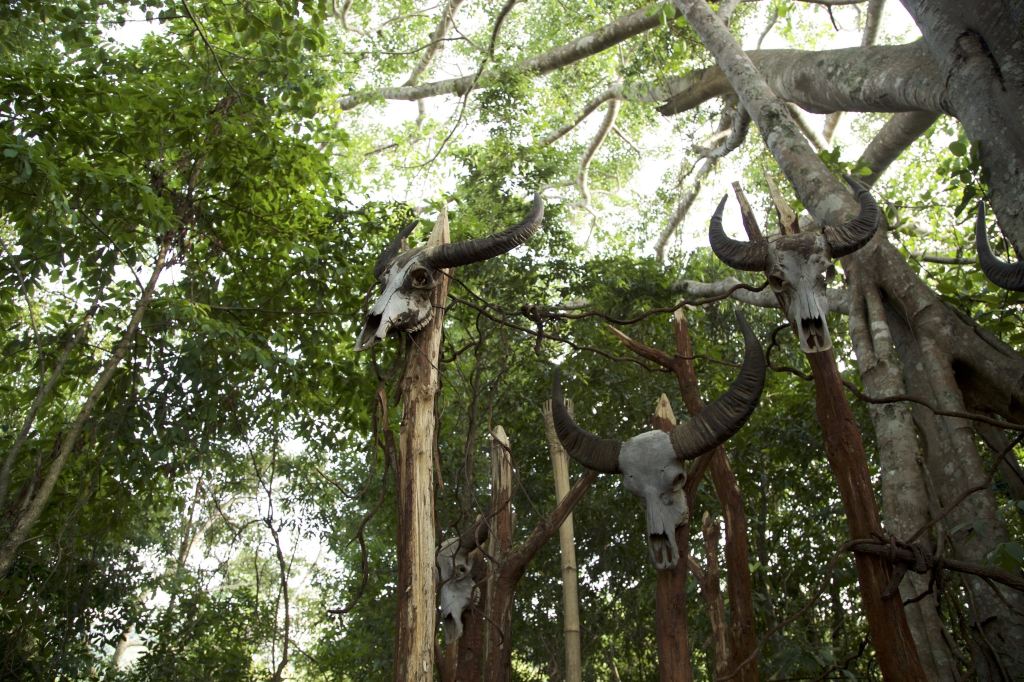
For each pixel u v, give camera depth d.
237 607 9.95
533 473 10.51
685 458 3.89
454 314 9.87
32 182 6.31
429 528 3.85
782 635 6.12
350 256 8.81
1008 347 5.54
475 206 11.17
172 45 8.27
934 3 6.03
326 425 9.12
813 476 9.20
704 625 8.38
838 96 8.75
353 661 11.19
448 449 10.30
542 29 18.02
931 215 10.55
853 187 4.42
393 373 4.41
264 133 7.96
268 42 7.84
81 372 7.89
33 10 7.48
